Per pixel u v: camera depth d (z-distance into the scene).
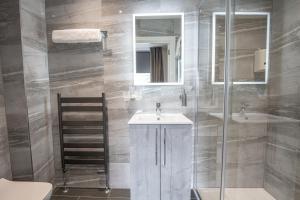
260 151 1.93
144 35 2.12
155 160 1.79
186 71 2.15
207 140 2.03
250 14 1.85
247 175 1.92
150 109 2.19
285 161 1.71
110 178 2.24
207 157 2.03
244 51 1.84
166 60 2.15
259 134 1.92
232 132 1.83
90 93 2.17
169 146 1.78
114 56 2.13
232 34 1.77
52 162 2.22
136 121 1.80
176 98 2.18
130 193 1.98
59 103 2.08
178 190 1.82
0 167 1.72
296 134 1.59
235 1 1.78
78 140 2.21
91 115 2.18
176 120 1.86
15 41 1.74
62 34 1.96
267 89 1.91
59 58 2.15
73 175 2.26
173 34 2.12
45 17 2.11
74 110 2.11
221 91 1.82
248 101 1.91
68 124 2.11
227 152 1.80
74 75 2.16
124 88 2.16
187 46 2.13
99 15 2.10
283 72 1.73
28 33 1.83
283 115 1.74
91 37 1.96
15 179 1.86
